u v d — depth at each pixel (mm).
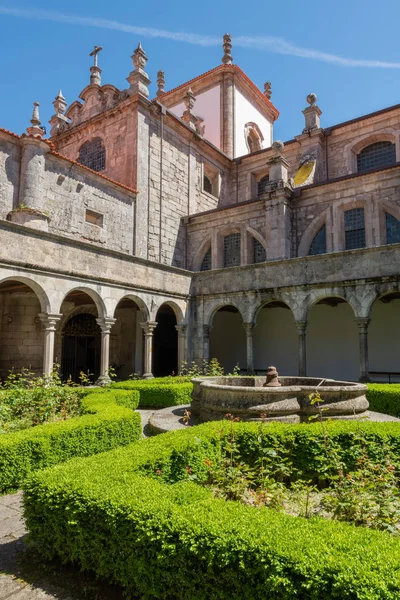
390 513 4121
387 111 23969
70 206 18875
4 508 5332
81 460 4688
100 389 11664
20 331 18219
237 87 32938
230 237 24922
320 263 16797
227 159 29875
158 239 23625
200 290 20062
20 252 12844
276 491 4629
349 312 20609
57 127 27156
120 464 4500
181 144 26047
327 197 21438
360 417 7391
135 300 17375
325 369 21031
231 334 24312
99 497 3662
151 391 12742
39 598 3508
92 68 25750
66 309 19969
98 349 22125
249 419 7152
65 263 14219
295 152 27188
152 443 5285
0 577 3812
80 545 3688
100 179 20375
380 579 2461
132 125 23109
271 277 17984
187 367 19500
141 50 23375
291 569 2670
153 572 3195
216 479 5027
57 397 9398
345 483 4656
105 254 15797
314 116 26297
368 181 20391
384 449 5605
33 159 17203
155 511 3359
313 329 21641
